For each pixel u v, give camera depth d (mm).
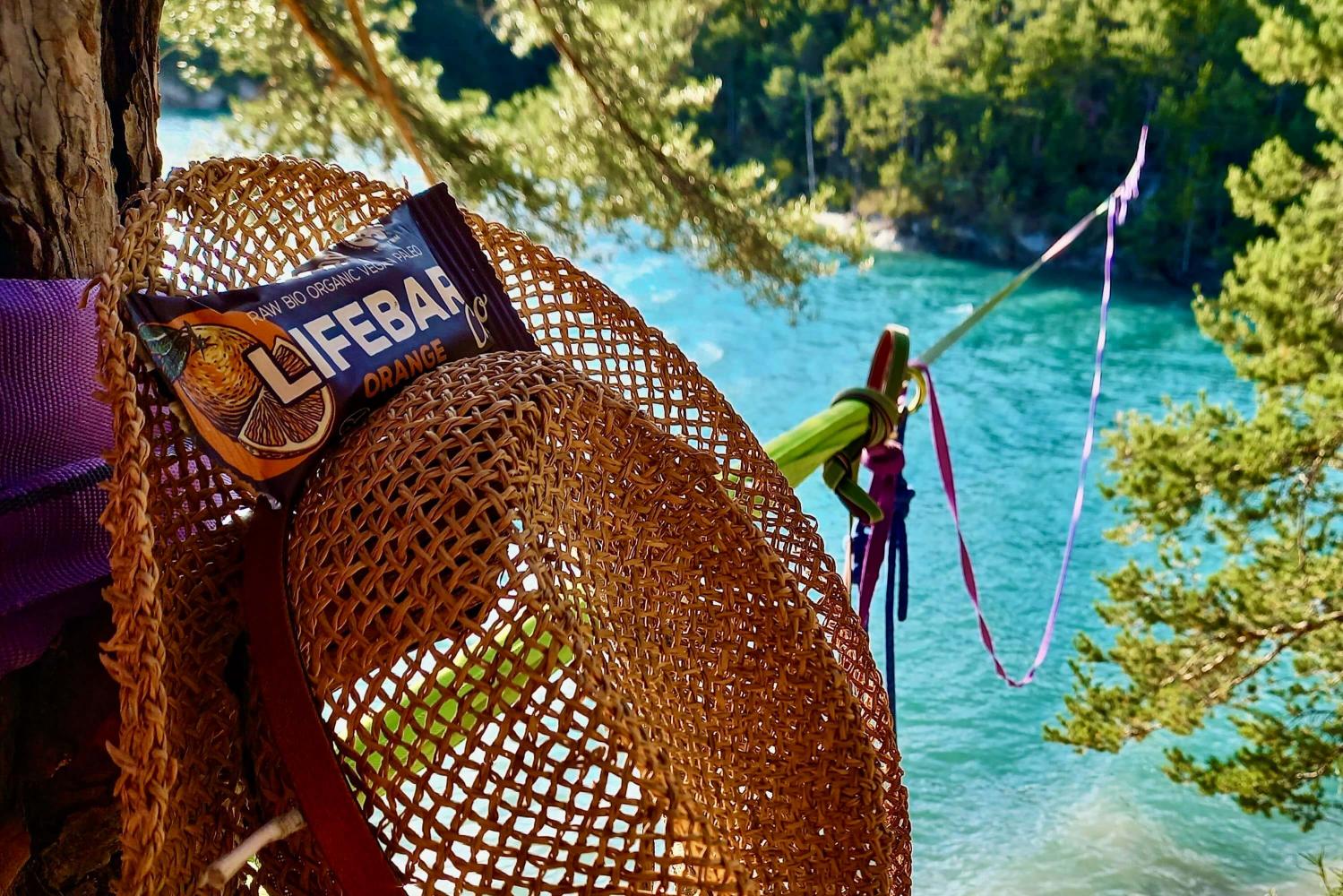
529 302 928
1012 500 12438
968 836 8047
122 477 530
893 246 27484
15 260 755
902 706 9195
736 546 765
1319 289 5148
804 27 29453
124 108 950
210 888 532
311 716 562
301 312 673
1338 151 5484
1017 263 26078
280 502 640
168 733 571
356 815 550
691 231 3555
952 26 28312
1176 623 4977
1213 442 5176
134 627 506
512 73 17000
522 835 544
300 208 790
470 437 623
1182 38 25750
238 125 3090
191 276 717
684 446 769
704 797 712
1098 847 7836
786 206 3740
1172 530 5078
